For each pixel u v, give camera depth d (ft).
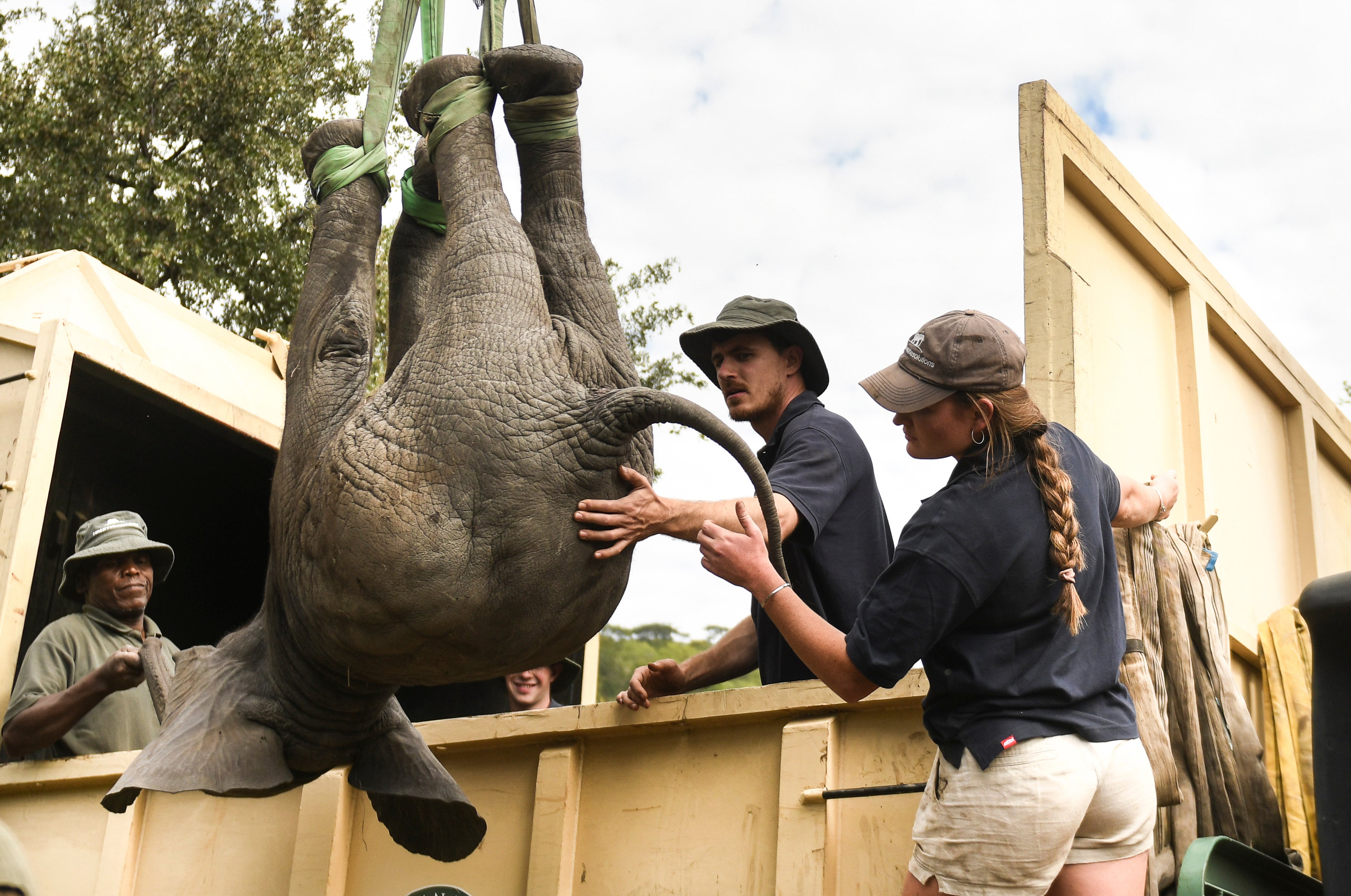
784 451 11.74
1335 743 7.97
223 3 47.98
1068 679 8.35
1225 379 15.81
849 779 10.35
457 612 7.79
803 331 12.75
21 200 42.29
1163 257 14.43
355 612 7.89
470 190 8.60
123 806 8.36
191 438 19.95
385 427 7.97
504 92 8.92
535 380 8.02
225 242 44.73
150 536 20.93
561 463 7.91
